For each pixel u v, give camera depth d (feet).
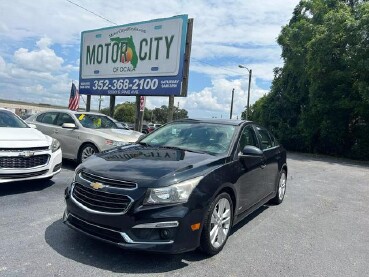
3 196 19.39
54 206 18.06
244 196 15.75
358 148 69.36
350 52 63.52
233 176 14.35
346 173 41.70
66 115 31.01
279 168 21.59
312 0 82.99
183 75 43.21
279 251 14.43
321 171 42.09
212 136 16.46
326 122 71.51
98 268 11.65
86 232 12.29
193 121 18.38
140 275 11.41
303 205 22.76
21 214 16.48
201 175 12.75
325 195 26.58
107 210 11.80
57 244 13.29
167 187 11.72
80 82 54.70
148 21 45.19
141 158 13.76
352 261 13.98
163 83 44.06
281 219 19.11
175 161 13.42
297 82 85.10
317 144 80.59
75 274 11.13
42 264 11.64
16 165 19.36
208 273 11.93
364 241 16.47
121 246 11.39
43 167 20.56
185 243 11.85
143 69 45.91
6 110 25.53
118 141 27.58
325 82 69.87
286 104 88.02
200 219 12.25
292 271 12.66
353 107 67.00
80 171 13.30
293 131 84.94
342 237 16.83
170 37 43.27
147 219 11.34
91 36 52.60
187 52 42.91
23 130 22.72
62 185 22.72
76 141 29.17
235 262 13.00
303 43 79.46
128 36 47.57
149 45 45.16
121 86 48.62
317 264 13.44
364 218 20.58
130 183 11.74
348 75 64.95
